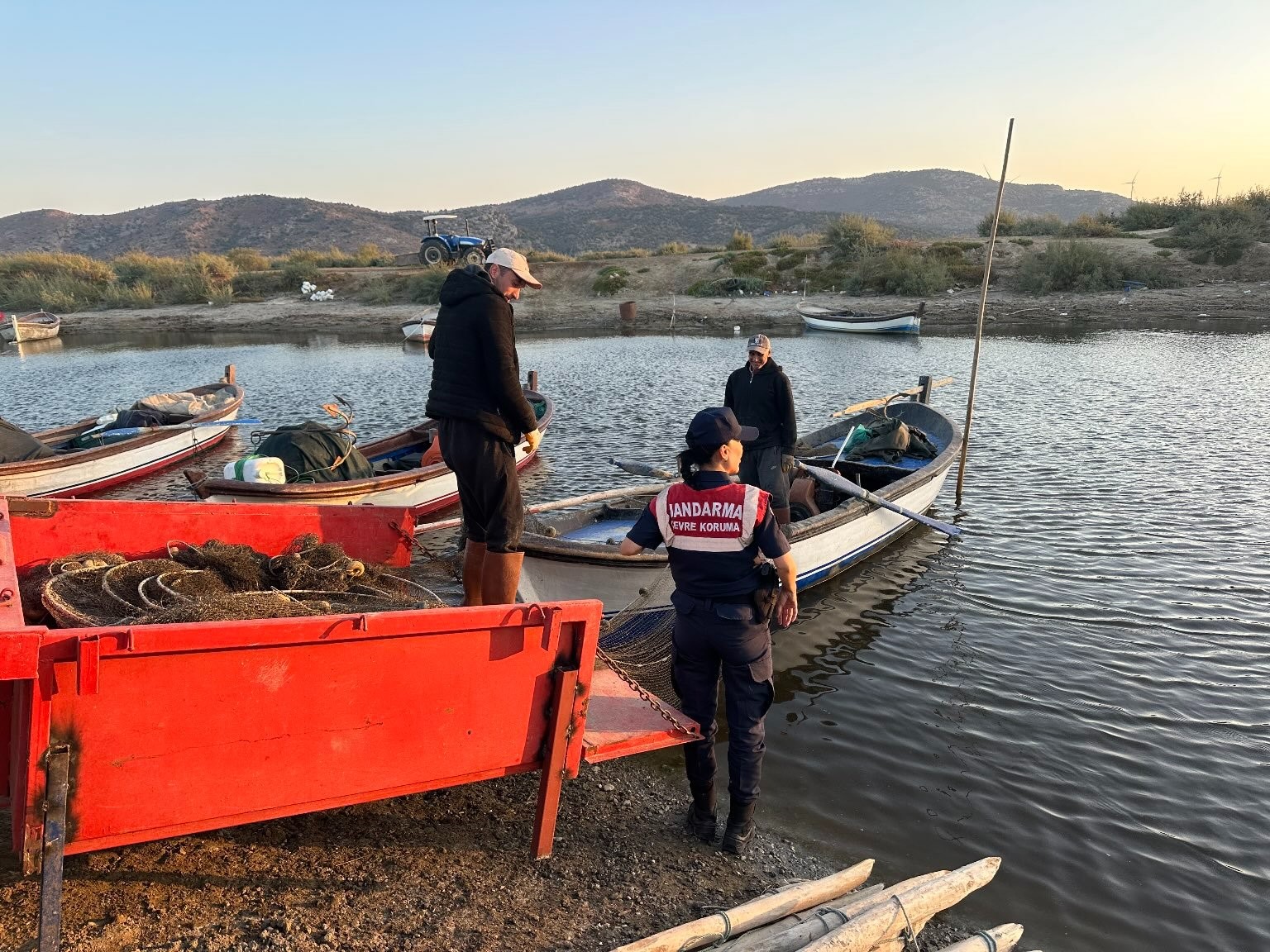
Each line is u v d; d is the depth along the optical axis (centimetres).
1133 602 745
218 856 342
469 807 407
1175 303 3553
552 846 374
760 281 4228
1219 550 873
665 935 306
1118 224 5000
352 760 304
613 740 372
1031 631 692
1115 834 442
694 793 412
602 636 568
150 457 1299
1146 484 1124
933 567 841
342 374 2552
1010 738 533
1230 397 1742
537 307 4256
